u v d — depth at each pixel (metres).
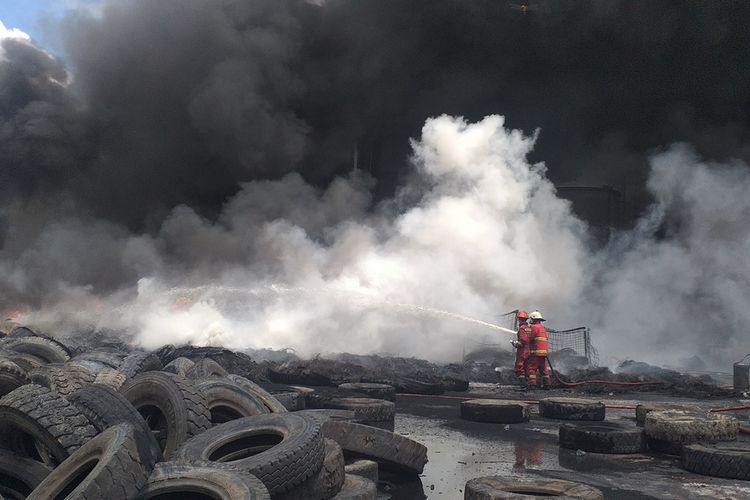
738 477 6.00
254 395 6.29
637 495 5.45
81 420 4.23
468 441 7.77
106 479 3.35
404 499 5.26
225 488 3.59
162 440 5.14
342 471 4.96
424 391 12.40
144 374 5.45
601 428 7.37
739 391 13.26
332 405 8.94
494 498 4.67
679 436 6.93
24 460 4.29
